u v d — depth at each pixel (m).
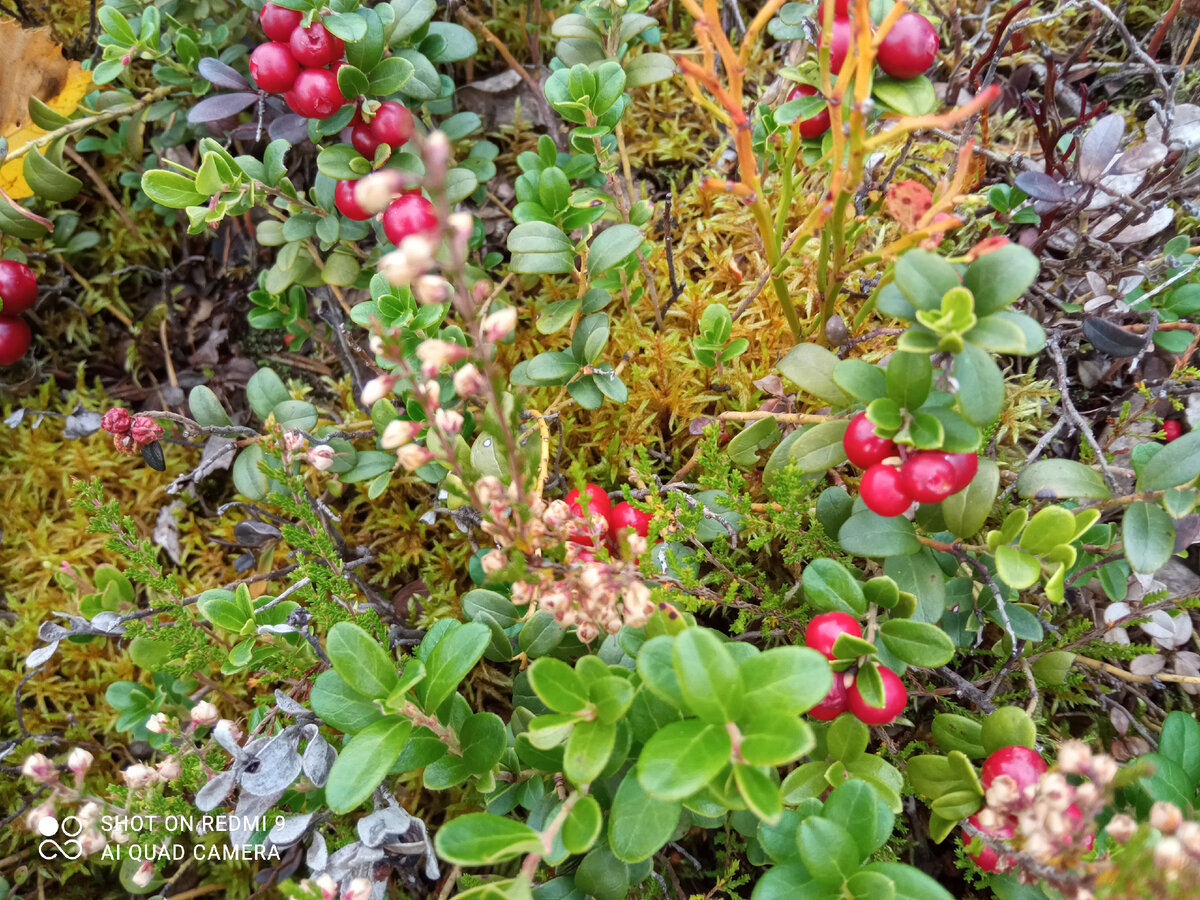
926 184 0.23
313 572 0.17
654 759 0.11
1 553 0.24
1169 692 0.18
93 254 0.26
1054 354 0.19
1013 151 0.22
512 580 0.13
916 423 0.13
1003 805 0.12
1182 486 0.14
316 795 0.16
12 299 0.22
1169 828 0.11
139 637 0.18
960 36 0.22
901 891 0.12
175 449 0.25
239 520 0.24
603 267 0.18
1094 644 0.17
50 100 0.24
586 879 0.14
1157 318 0.18
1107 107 0.23
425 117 0.22
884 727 0.18
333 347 0.24
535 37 0.25
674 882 0.17
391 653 0.20
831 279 0.17
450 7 0.22
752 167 0.15
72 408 0.25
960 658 0.19
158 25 0.21
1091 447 0.17
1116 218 0.21
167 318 0.26
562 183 0.18
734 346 0.19
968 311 0.12
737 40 0.24
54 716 0.22
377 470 0.20
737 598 0.18
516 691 0.17
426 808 0.20
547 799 0.15
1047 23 0.24
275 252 0.26
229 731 0.15
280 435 0.18
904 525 0.15
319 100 0.18
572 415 0.22
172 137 0.24
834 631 0.14
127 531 0.18
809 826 0.12
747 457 0.18
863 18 0.12
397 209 0.18
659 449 0.22
